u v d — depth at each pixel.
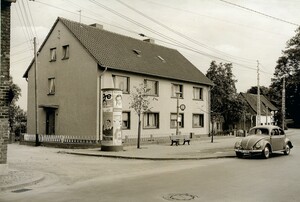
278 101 79.25
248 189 10.98
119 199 9.62
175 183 12.11
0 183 11.78
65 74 31.62
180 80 36.88
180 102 37.16
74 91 30.67
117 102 24.47
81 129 29.86
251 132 22.16
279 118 69.69
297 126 78.06
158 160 19.77
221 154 21.92
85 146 27.30
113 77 30.20
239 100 50.88
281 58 76.75
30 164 17.72
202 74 42.38
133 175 14.16
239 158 20.70
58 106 31.98
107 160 19.78
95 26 35.72
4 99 14.03
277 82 77.88
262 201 9.34
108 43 33.41
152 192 10.55
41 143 30.31
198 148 26.48
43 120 33.59
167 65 37.41
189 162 18.73
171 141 31.50
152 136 32.88
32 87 35.38
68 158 20.78
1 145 13.81
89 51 29.41
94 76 29.09
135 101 28.48
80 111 30.06
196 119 39.97
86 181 12.78
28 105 35.66
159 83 34.47
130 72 31.22
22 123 41.25
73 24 32.69
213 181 12.48
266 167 16.39
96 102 28.80
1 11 14.12
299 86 75.69
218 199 9.58
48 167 16.62
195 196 9.96
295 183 12.05
